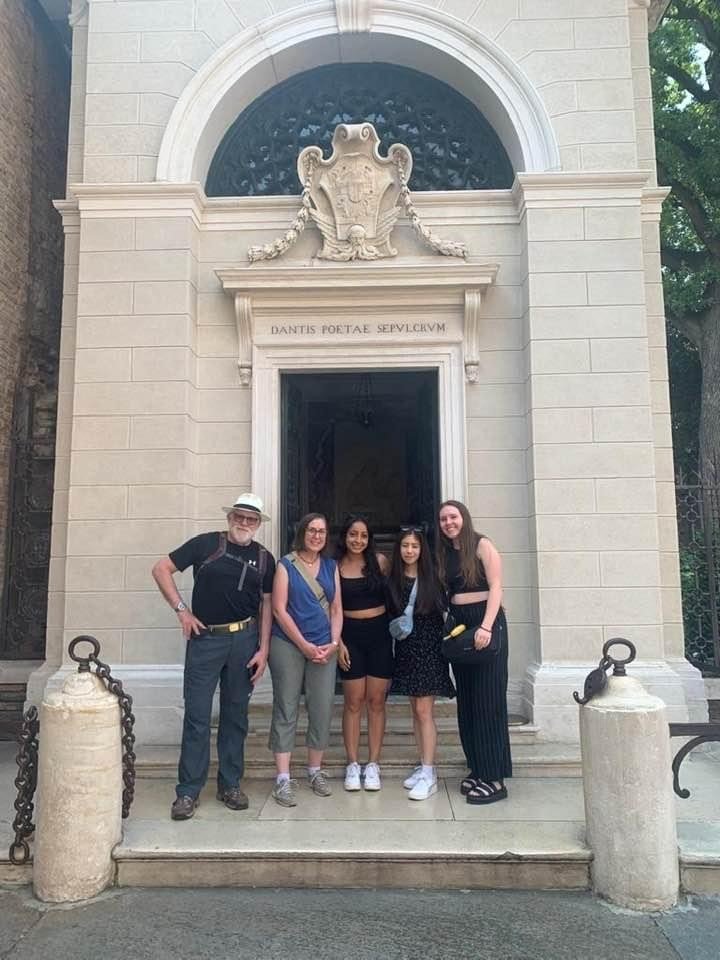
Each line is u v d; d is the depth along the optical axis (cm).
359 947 353
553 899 401
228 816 478
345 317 699
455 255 695
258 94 762
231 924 375
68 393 710
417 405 857
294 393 770
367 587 536
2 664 757
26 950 352
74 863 400
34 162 917
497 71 709
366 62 761
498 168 754
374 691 534
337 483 1066
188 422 671
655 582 634
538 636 639
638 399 655
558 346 662
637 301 666
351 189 700
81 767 408
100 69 715
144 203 689
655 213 719
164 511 653
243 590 499
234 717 499
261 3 725
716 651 752
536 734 605
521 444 685
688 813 487
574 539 640
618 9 705
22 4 889
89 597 645
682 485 784
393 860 416
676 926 372
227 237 715
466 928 370
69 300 719
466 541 512
